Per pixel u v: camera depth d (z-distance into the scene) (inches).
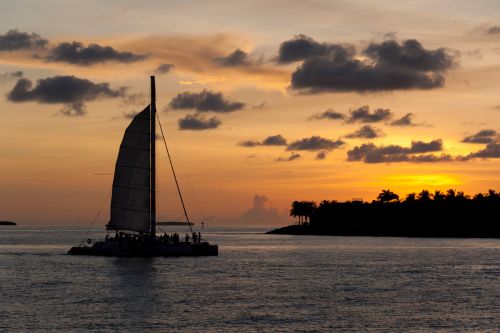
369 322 2377.0
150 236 4731.8
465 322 2380.7
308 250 6939.0
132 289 3179.1
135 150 4628.4
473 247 7785.4
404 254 6176.2
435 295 3043.8
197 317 2455.7
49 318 2418.8
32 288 3211.1
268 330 2242.9
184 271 4010.8
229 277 3727.9
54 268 4146.2
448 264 4845.0
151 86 4704.7
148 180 4650.6
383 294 3065.9
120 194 4630.9
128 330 2233.0
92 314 2501.2
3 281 3486.7
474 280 3686.0
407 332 2219.5
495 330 2250.2
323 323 2356.1
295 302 2807.6
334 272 4126.5
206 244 4940.9
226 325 2319.1
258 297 2945.4
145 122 4635.8
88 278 3607.3
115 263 4436.5
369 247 7736.2
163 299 2869.1
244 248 7406.5
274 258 5442.9
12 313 2512.3
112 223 4640.8
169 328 2268.7
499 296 3014.3
